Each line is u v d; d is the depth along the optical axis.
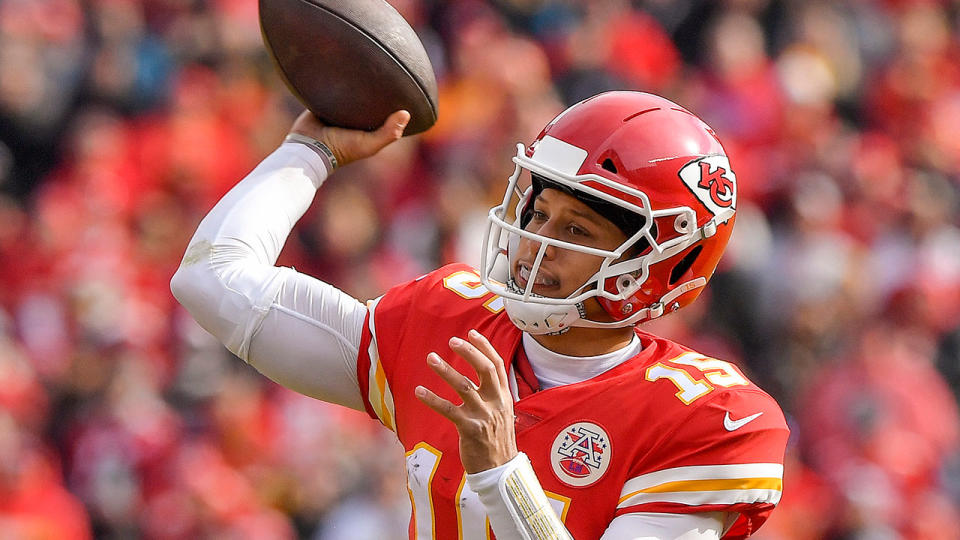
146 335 24.80
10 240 27.27
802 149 32.16
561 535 7.62
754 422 8.13
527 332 8.44
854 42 36.22
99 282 25.25
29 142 29.50
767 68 33.66
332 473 22.75
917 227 30.09
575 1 33.78
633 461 8.02
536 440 8.11
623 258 8.30
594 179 8.09
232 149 29.94
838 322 27.44
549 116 30.62
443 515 8.23
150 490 22.50
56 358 24.95
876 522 23.92
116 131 29.88
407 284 9.04
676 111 8.52
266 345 8.68
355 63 9.16
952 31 39.22
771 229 29.05
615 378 8.25
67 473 22.94
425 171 29.22
